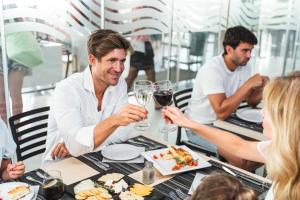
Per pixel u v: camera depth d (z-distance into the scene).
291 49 5.36
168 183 1.40
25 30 2.85
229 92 2.67
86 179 1.40
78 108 1.83
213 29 4.64
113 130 1.62
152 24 3.84
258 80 2.36
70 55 3.18
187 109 2.83
